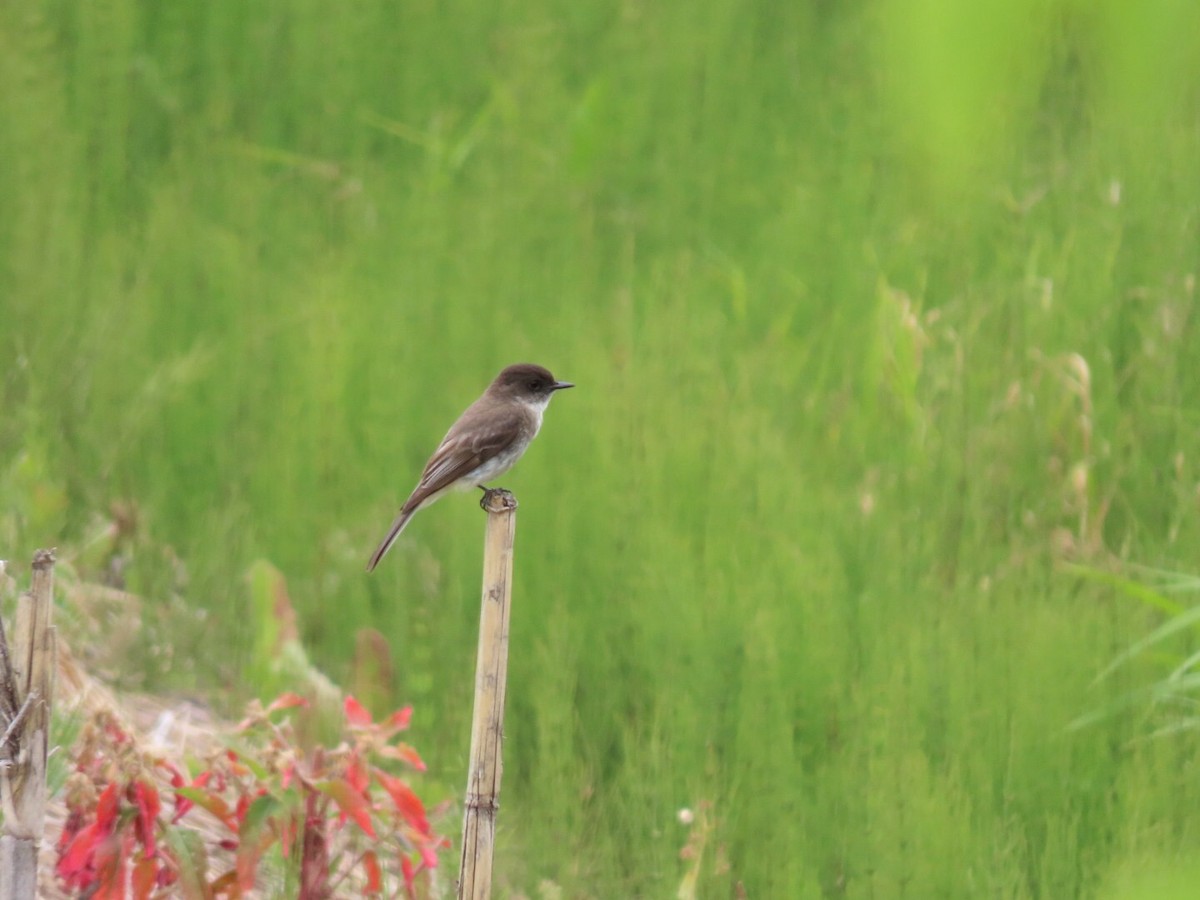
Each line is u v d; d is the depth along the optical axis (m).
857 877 8.96
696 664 10.41
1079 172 15.66
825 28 20.47
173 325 15.13
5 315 14.46
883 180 16.62
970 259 15.53
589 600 11.48
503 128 18.52
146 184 17.47
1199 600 11.23
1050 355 13.86
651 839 9.35
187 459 13.59
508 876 9.56
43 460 12.49
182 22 18.98
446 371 14.44
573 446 12.98
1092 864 8.84
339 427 13.62
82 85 17.86
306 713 9.19
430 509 12.97
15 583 9.59
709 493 12.36
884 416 13.85
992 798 9.49
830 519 12.26
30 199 15.41
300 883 7.90
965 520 12.41
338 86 18.91
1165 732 9.67
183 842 7.36
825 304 15.98
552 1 20.39
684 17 19.77
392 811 8.18
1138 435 13.12
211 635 11.74
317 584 12.18
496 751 7.04
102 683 10.78
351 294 15.28
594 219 17.42
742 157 18.67
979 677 10.32
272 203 17.22
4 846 6.23
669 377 13.88
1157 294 14.08
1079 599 11.24
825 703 10.25
